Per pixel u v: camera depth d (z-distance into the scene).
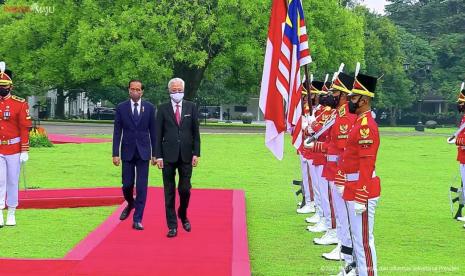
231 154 26.61
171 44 41.91
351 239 7.26
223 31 42.59
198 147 9.91
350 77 8.35
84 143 30.41
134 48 41.59
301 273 8.03
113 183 16.64
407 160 26.22
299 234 10.62
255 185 17.12
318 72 52.59
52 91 73.00
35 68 49.53
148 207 12.09
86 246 8.76
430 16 101.25
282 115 10.62
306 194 12.74
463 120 12.16
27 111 10.97
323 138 9.84
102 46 42.56
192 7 42.50
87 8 44.31
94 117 69.75
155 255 8.21
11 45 49.59
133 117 10.21
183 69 47.25
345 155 7.19
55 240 9.91
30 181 16.84
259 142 33.97
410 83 77.94
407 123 84.31
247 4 42.66
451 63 87.56
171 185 9.68
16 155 10.95
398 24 100.31
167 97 64.06
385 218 12.52
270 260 8.75
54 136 33.50
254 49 43.47
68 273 7.34
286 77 10.63
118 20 43.12
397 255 9.26
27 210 12.75
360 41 51.00
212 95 69.94
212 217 11.07
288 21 10.67
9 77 10.83
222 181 17.84
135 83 10.32
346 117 8.24
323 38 47.34
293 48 10.64
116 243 8.95
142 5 43.16
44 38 49.38
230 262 7.85
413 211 13.41
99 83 54.22
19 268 7.58
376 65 74.38
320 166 9.86
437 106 88.31
